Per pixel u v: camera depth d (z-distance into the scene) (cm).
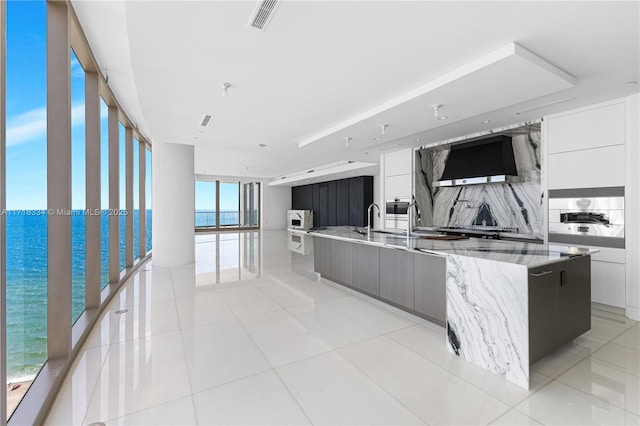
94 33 272
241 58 251
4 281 138
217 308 357
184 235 612
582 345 259
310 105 365
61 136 229
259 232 1399
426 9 188
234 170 1088
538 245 293
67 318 226
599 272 352
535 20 199
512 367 205
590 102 354
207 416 171
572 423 165
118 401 184
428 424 165
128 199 541
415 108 347
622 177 334
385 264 356
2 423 134
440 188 641
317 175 1109
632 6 183
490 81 272
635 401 183
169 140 565
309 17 196
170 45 230
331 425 164
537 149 486
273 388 199
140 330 293
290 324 308
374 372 218
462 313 239
